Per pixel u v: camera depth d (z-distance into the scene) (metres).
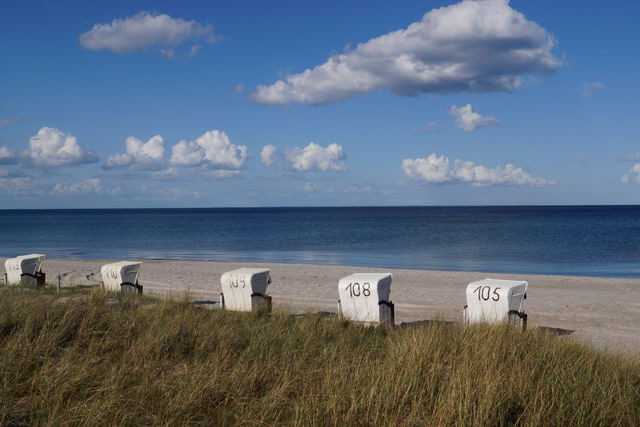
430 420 4.88
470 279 20.47
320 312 13.11
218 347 7.36
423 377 5.83
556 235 57.31
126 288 13.52
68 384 5.54
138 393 5.50
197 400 5.35
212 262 27.75
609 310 14.05
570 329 11.70
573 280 20.30
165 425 4.85
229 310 11.09
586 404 5.10
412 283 19.33
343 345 7.89
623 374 6.33
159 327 8.00
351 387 5.59
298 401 5.47
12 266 15.27
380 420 4.93
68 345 7.16
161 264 26.56
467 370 5.66
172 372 6.29
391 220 111.56
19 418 4.92
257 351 7.32
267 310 11.23
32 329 7.39
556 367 6.08
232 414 5.27
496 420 4.91
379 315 10.02
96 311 8.72
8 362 5.98
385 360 6.61
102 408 4.95
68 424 4.72
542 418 4.92
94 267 24.81
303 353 7.27
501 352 6.80
